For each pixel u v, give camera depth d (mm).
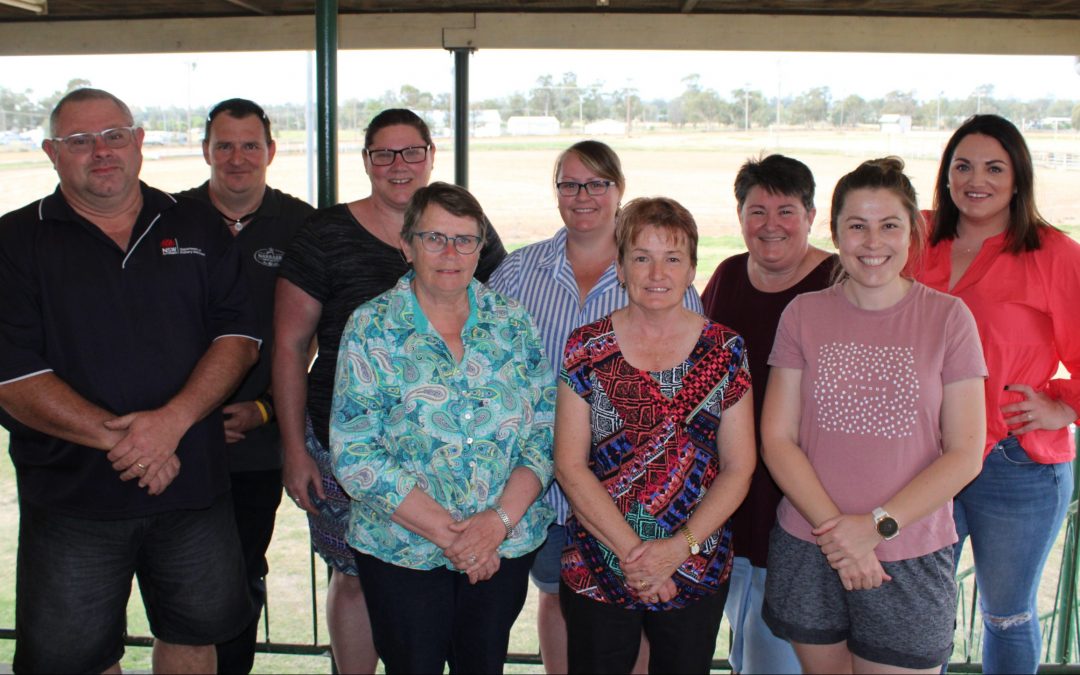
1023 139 2439
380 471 2146
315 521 2762
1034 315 2467
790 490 2207
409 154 2611
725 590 2277
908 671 2176
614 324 2264
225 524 2555
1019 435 2473
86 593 2344
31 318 2246
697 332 2236
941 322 2148
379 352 2207
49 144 2248
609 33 3834
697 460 2205
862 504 2150
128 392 2318
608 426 2205
